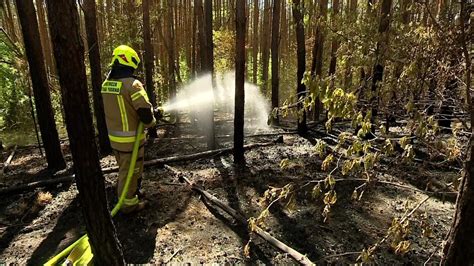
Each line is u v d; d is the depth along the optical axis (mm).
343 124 9125
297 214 3967
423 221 2027
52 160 5555
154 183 4910
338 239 3463
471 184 1516
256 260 3137
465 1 1495
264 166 5617
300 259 2990
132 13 8859
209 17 6496
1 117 9195
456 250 1616
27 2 4895
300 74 7625
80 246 3113
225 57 13586
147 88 8297
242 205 4211
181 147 7148
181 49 15484
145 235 3568
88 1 5910
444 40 1686
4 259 3186
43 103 5281
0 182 5090
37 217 3959
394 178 4727
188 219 3891
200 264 3092
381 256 3154
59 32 1946
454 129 1704
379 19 2160
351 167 1776
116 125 3711
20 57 6594
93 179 2299
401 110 1880
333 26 2770
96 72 6230
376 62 1935
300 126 8125
